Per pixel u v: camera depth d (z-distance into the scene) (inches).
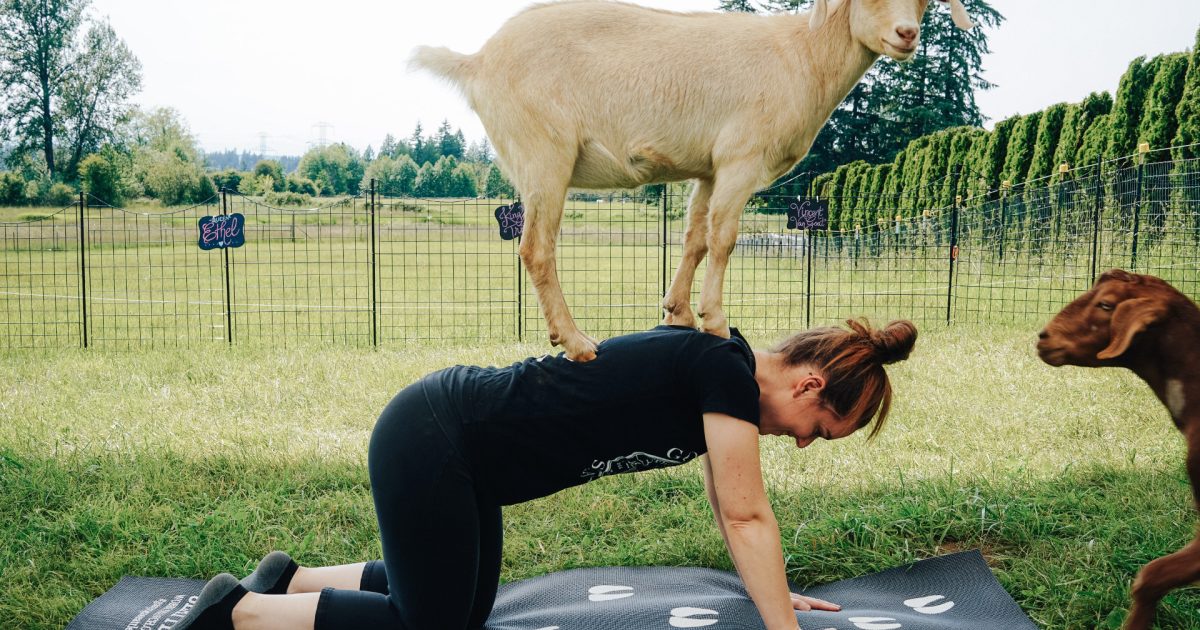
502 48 110.3
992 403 260.7
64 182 2368.4
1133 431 226.5
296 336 427.2
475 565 108.8
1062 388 277.0
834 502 176.1
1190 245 435.2
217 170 3019.2
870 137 1708.9
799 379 105.3
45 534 161.2
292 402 275.9
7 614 133.8
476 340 404.2
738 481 98.3
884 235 799.1
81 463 200.8
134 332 451.8
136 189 2390.5
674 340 103.7
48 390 295.9
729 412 98.1
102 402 274.1
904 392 275.9
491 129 110.7
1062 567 141.1
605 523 171.6
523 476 107.4
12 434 230.5
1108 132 533.0
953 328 415.2
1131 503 166.4
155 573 149.9
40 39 2311.8
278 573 125.0
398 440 106.0
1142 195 478.6
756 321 476.7
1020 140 632.4
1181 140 469.7
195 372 324.8
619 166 109.7
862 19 107.3
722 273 109.3
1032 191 604.4
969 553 148.6
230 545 158.7
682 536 162.7
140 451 209.6
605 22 110.3
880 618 128.8
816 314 498.3
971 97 1765.5
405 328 449.7
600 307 497.4
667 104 107.0
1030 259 585.0
